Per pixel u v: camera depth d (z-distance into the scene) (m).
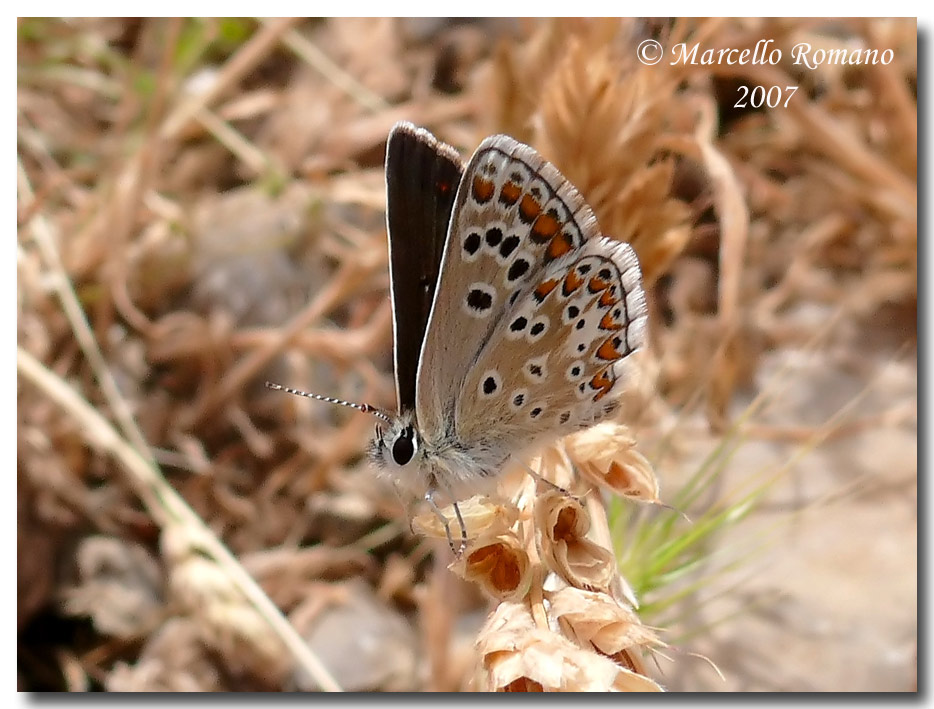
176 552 0.09
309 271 0.11
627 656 0.07
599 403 0.08
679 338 0.11
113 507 0.10
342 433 0.10
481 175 0.08
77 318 0.10
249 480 0.10
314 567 0.10
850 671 0.09
